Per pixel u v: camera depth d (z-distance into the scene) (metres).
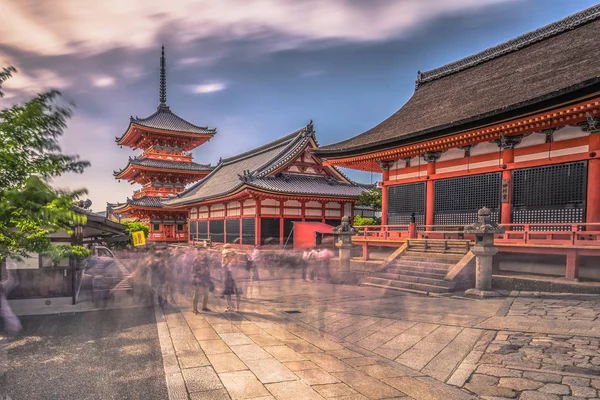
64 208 4.32
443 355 7.21
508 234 16.41
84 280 14.62
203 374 6.41
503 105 15.91
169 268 16.11
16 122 4.23
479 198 18.06
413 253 17.53
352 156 23.25
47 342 8.12
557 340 7.61
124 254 28.50
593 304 10.60
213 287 11.63
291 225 31.44
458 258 15.42
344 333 8.82
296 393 5.66
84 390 5.75
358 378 6.22
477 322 9.27
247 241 31.34
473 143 18.09
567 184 14.84
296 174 34.22
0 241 6.50
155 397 5.52
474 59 25.36
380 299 12.62
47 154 4.56
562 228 14.94
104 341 8.30
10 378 6.19
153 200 50.66
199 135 55.34
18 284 11.74
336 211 33.88
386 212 23.19
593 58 15.68
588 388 5.53
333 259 20.44
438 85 26.42
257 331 9.05
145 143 57.06
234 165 47.28
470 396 5.49
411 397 5.49
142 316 10.73
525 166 16.11
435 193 20.20
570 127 14.90
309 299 12.88
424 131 17.75
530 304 11.02
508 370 6.32
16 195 3.87
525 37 22.52
